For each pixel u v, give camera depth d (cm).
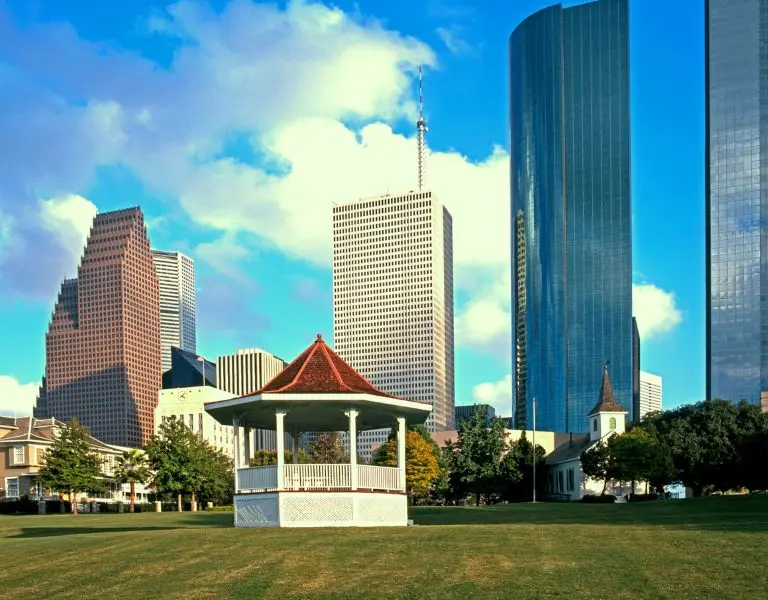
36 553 2292
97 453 9994
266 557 2031
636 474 8412
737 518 3212
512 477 10962
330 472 2958
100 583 1788
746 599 1455
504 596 1523
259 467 3011
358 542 2258
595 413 10825
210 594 1623
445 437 16112
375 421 3619
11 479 9719
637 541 2230
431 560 1928
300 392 2917
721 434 9044
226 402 3086
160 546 2308
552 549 2081
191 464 9281
